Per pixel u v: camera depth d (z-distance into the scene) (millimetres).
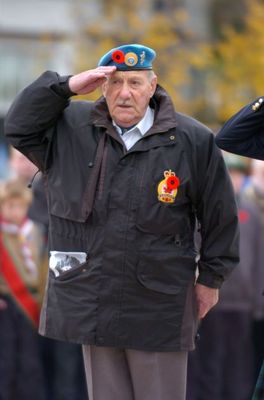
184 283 14125
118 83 13898
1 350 21406
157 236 13914
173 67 47969
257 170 23047
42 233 21453
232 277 22344
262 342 23250
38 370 21656
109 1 51188
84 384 22562
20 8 62031
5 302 21453
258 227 22734
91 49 49719
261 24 49688
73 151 14125
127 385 14391
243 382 22672
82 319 13945
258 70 49281
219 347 22406
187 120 14266
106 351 14258
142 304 13914
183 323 14148
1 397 21219
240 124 14148
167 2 60281
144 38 48281
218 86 50594
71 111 14359
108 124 14031
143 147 13922
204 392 22391
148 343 13977
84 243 13977
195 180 14156
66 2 60781
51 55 57250
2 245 21438
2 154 52406
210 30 65000
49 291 14344
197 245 15984
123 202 13836
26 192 21609
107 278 13859
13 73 62688
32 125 14125
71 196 14023
